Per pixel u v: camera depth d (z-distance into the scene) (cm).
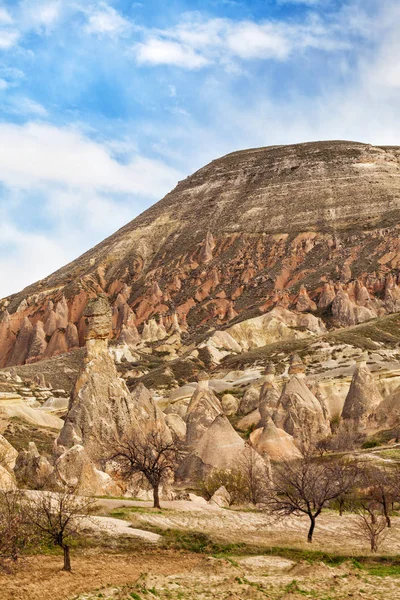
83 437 7762
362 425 11325
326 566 4103
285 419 11256
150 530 5294
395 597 3450
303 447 9956
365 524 5656
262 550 5078
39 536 4253
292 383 11675
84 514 5234
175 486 8150
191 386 14988
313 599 3409
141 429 8112
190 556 4772
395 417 11106
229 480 7450
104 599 3372
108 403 8044
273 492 6712
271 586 3712
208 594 3444
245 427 11906
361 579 3841
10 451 6812
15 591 3519
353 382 11925
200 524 5628
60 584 3734
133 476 7056
